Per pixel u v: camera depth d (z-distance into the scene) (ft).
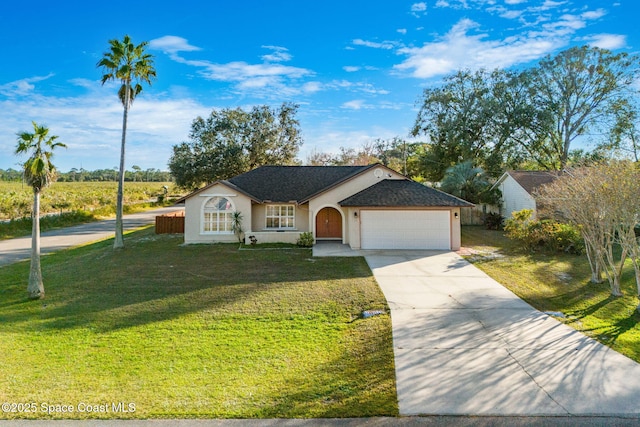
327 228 81.00
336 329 32.96
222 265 57.36
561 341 29.96
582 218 45.39
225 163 135.54
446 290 43.93
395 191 73.61
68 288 46.26
